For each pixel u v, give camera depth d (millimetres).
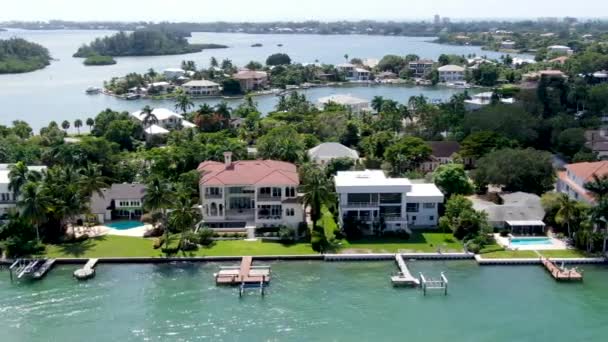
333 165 144625
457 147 159875
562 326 83500
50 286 95125
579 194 116688
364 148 169000
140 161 148000
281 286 95188
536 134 171625
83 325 83062
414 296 92188
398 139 165500
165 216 109000
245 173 118312
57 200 108125
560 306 89125
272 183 114688
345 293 92938
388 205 114688
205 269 101688
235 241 111062
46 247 108500
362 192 113250
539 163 131875
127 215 123438
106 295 92062
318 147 158250
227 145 150000
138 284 95938
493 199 130375
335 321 84438
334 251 107188
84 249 107688
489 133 158750
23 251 105438
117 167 141875
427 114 192375
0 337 79750
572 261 103312
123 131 183000
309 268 102062
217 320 84562
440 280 96250
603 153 160750
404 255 105688
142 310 87375
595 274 99750
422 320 84875
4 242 105188
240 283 95312
